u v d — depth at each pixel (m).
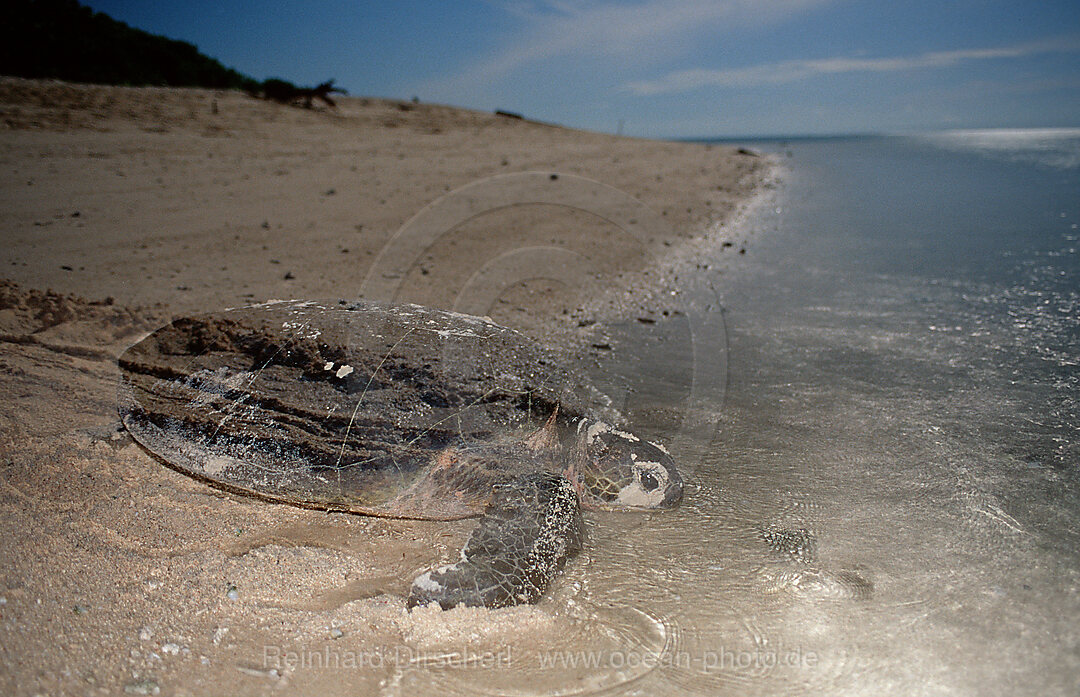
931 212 12.80
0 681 2.20
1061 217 11.72
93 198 9.23
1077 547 3.14
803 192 16.25
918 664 2.54
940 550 3.18
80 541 2.98
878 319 6.53
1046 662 2.52
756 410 4.69
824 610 2.85
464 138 19.83
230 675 2.39
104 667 2.34
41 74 21.14
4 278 5.91
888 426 4.40
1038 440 4.13
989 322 6.29
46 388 4.24
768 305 7.07
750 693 2.45
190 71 28.03
